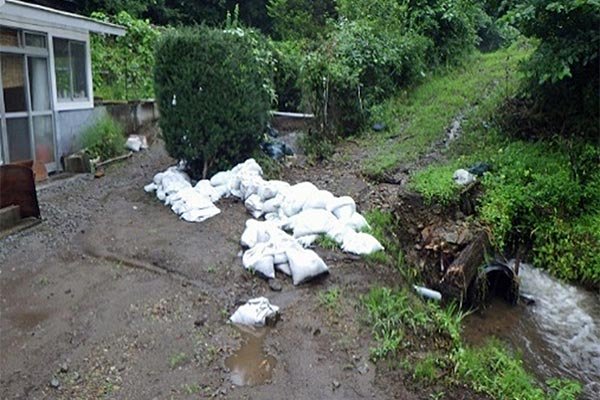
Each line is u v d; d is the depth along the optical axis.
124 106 10.31
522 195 6.05
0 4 6.28
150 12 18.36
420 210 5.82
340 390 2.99
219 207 5.94
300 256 4.24
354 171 7.36
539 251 5.80
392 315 3.66
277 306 3.82
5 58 6.97
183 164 7.16
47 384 3.02
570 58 6.37
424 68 11.88
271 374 3.12
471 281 5.02
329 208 5.20
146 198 6.54
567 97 7.22
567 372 4.00
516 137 7.67
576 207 6.00
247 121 6.82
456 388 3.11
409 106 10.34
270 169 7.05
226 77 6.54
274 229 4.85
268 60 8.20
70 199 6.58
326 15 16.98
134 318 3.71
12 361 3.23
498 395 3.12
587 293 5.34
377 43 10.67
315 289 4.07
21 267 4.55
